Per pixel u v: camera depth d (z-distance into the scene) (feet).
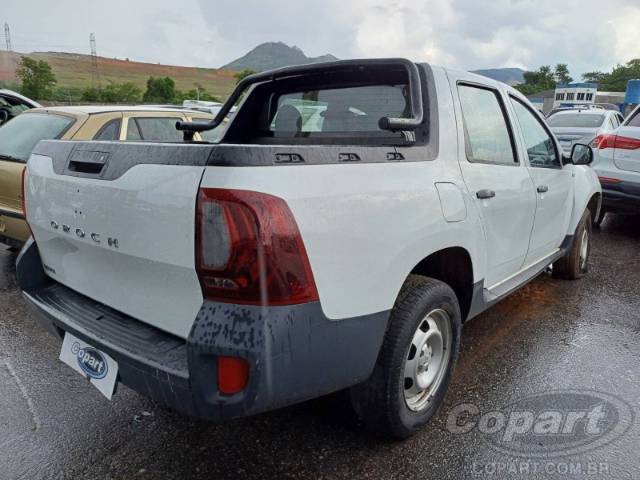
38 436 8.92
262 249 5.84
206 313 6.10
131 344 6.94
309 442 8.78
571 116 39.29
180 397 6.31
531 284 16.96
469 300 10.07
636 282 17.28
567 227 15.89
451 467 8.14
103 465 8.22
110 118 17.66
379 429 8.39
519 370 11.19
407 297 8.09
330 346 6.66
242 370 5.99
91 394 10.29
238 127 12.33
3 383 10.65
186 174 6.18
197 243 6.05
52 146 8.77
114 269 7.50
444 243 8.59
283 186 6.11
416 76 9.25
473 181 9.62
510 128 11.81
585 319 14.07
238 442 8.80
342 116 10.62
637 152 21.61
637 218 28.12
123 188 6.89
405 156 8.23
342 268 6.65
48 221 8.62
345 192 6.77
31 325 13.50
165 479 7.92
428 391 9.09
